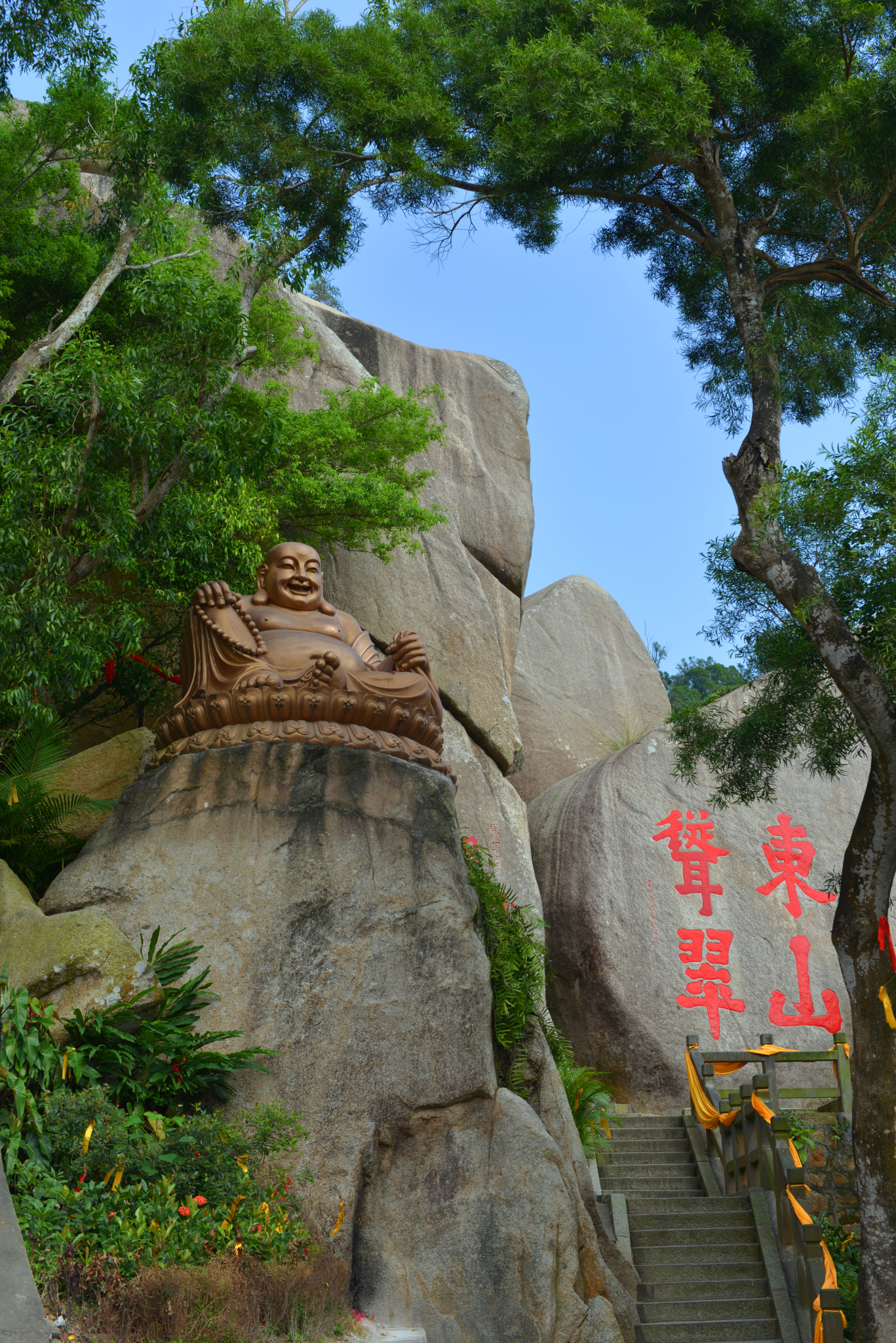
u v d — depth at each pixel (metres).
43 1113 6.23
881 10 10.35
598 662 21.11
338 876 7.93
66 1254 5.16
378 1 11.51
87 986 6.96
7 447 8.46
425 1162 7.45
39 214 13.01
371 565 15.06
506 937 9.30
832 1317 8.12
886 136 10.01
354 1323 6.22
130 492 9.49
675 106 9.80
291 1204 6.55
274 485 12.00
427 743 9.23
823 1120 11.90
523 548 17.39
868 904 9.04
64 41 9.53
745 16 10.82
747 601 10.78
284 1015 7.41
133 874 7.96
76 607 8.62
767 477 9.85
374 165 11.50
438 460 17.19
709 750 11.52
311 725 8.66
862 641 9.34
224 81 10.58
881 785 9.00
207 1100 7.09
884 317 11.61
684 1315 9.08
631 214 12.62
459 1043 7.73
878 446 8.41
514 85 10.19
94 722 12.05
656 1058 13.50
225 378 9.84
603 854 14.88
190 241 11.52
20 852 8.68
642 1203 10.52
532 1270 7.25
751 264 10.91
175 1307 4.97
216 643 9.02
